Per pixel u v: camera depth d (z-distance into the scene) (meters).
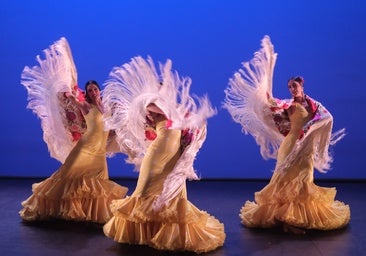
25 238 4.30
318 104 4.69
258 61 4.73
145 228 3.86
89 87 4.79
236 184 7.20
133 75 3.94
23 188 6.80
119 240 3.88
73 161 4.72
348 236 4.43
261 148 4.91
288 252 3.96
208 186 7.05
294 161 4.57
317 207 4.57
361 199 6.16
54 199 4.71
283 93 7.11
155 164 3.88
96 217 4.65
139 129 4.05
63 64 4.85
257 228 4.70
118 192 4.81
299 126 4.63
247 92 4.77
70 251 3.94
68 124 4.98
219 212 5.44
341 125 7.14
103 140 4.80
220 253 3.92
